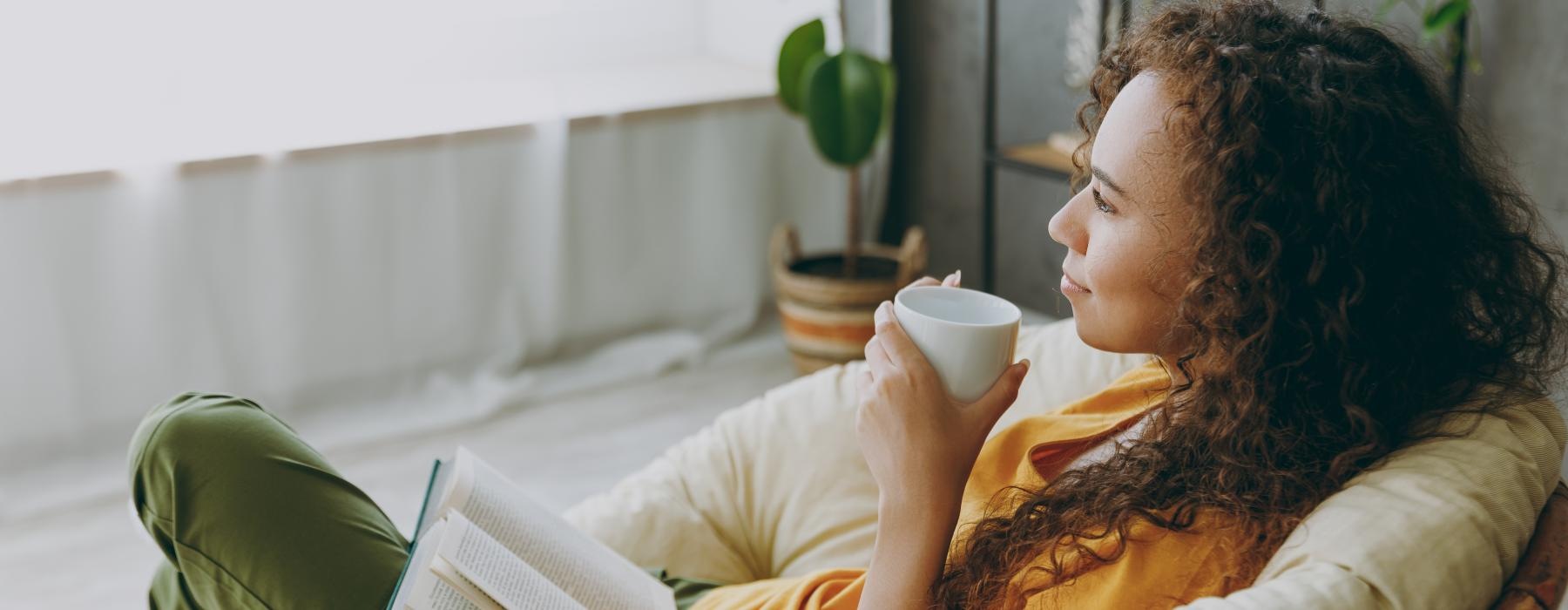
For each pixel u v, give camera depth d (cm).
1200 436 82
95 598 205
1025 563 86
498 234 278
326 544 112
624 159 287
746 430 154
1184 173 77
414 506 234
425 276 272
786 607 106
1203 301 77
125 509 232
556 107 276
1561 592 75
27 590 207
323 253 259
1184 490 81
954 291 88
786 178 309
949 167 305
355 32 264
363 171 258
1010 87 283
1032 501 89
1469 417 79
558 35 290
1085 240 85
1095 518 83
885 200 322
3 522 227
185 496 112
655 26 302
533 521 115
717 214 301
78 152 238
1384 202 75
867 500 145
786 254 275
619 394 281
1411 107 77
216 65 250
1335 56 78
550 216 277
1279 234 75
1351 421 77
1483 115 99
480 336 282
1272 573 73
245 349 257
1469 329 84
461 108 274
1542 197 200
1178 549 79
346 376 269
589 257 290
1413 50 84
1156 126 78
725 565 145
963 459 83
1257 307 76
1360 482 76
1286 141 75
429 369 278
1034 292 288
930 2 298
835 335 259
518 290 283
